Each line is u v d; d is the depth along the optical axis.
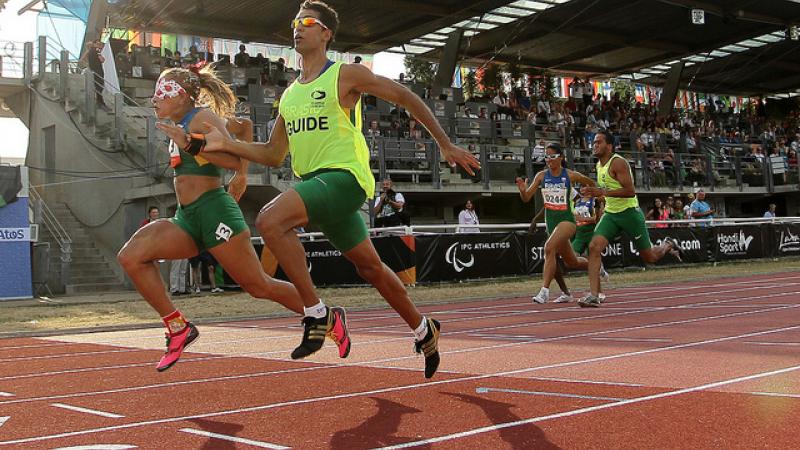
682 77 36.31
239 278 4.35
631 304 9.33
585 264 9.79
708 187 26.34
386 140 19.36
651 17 27.34
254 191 17.22
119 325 9.09
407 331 7.40
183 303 12.48
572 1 24.66
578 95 30.89
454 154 3.72
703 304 8.98
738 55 33.53
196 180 4.24
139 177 17.89
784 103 41.09
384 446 2.79
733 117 37.19
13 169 15.39
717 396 3.53
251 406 3.68
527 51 30.75
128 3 22.00
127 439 3.01
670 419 3.06
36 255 16.30
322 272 15.05
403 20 24.91
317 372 4.79
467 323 7.86
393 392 3.95
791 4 26.11
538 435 2.87
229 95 4.61
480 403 3.56
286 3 22.70
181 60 22.97
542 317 8.22
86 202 19.80
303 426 3.18
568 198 9.27
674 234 17.98
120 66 21.78
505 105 26.56
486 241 15.15
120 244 18.44
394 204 14.70
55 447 2.90
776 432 2.78
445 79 27.12
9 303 14.01
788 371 4.19
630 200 8.82
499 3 23.42
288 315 10.51
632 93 37.91
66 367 5.46
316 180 3.69
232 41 27.78
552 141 24.84
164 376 4.83
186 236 4.27
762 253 19.77
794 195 29.50
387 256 14.17
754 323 6.75
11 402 3.97
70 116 20.38
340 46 27.36
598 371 4.43
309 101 3.79
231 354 5.99
